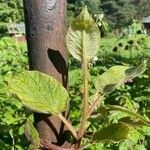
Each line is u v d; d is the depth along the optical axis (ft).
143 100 3.51
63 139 1.52
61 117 1.38
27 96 1.32
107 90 1.45
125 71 1.48
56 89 1.34
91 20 1.40
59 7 1.50
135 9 56.44
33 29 1.50
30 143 1.27
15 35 6.81
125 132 1.30
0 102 2.86
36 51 1.50
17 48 6.05
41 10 1.49
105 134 1.32
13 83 1.32
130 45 7.26
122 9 53.83
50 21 1.49
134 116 1.40
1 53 5.67
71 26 1.42
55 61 1.50
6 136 2.50
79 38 1.42
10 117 2.62
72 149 1.41
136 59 7.20
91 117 1.48
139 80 3.91
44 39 1.50
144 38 7.21
